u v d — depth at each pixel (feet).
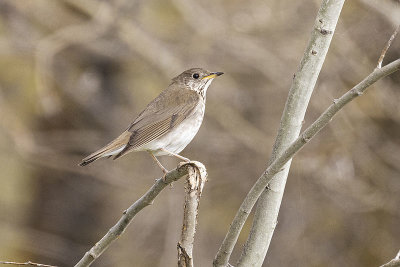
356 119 46.83
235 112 48.78
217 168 48.93
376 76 17.11
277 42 48.47
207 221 49.96
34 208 50.78
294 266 47.98
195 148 48.65
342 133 46.29
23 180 51.29
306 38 47.93
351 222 48.49
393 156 46.55
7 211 50.34
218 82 48.98
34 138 48.96
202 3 49.80
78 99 50.01
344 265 48.08
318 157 46.68
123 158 47.93
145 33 49.08
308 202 47.80
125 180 46.96
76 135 49.16
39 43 47.42
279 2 48.26
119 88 51.16
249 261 19.95
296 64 48.01
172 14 54.03
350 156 46.44
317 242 48.37
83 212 50.39
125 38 47.98
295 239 47.91
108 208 50.42
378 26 45.01
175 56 49.37
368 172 46.96
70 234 50.03
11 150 50.67
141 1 49.52
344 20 46.73
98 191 50.47
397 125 47.14
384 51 17.48
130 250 47.52
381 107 46.57
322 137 46.93
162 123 27.99
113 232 20.24
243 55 48.42
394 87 45.19
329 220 48.60
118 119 50.60
